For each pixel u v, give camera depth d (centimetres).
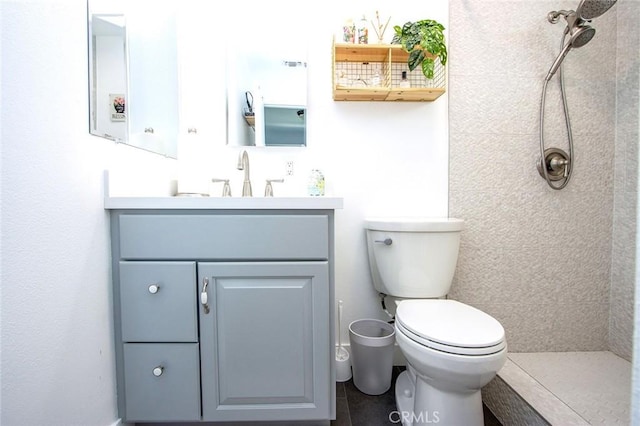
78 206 73
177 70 128
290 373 86
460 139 131
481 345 71
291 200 85
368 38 128
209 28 130
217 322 85
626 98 127
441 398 81
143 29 104
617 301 130
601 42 129
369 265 133
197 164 117
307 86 132
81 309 73
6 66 55
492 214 132
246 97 132
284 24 131
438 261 108
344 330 134
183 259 84
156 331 84
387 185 134
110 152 85
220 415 86
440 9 131
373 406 107
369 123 133
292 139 132
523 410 95
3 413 54
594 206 132
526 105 130
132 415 85
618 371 115
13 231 56
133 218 83
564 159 129
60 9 67
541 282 132
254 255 85
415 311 92
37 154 61
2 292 54
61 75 67
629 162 127
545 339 133
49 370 64
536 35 128
